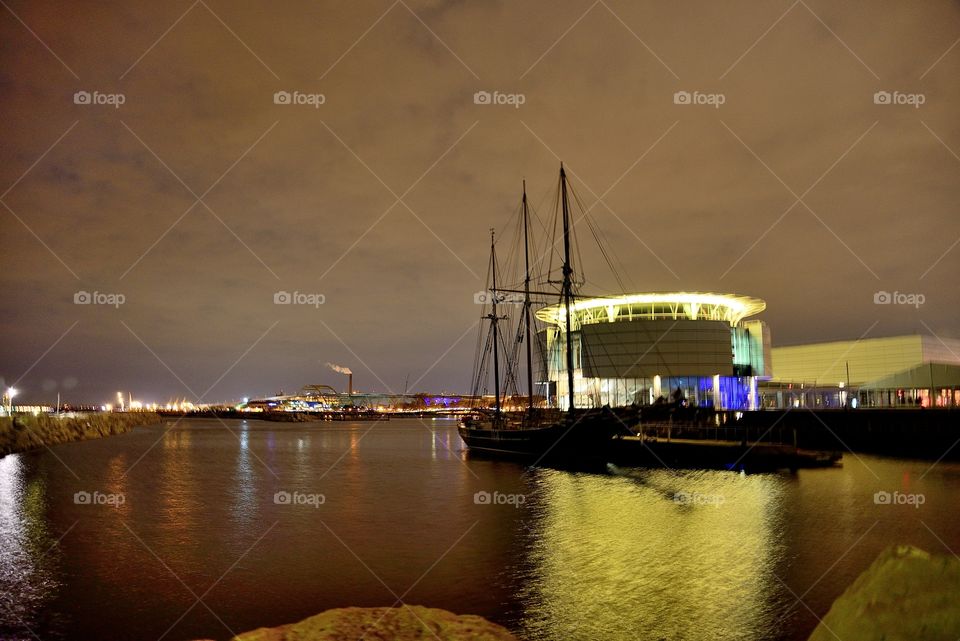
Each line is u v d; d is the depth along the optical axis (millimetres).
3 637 18188
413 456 80938
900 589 8164
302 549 28422
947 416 61562
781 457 53969
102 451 92250
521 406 99062
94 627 18906
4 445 86375
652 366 88000
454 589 22078
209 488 50344
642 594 21078
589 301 94375
